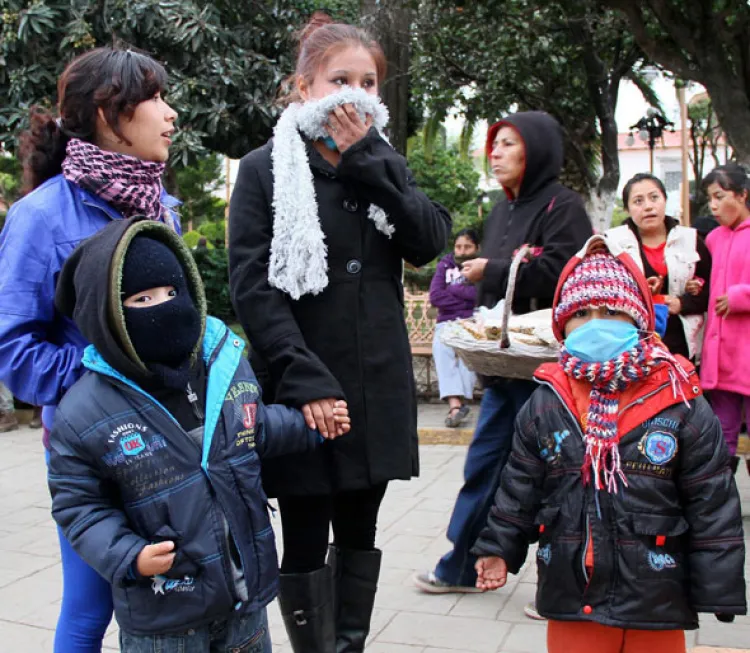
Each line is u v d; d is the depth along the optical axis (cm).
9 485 605
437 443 728
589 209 1662
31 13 828
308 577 254
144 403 204
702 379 475
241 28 934
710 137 2434
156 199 240
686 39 980
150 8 852
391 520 498
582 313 238
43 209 225
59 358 222
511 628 343
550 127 339
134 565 193
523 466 242
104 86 228
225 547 208
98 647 235
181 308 205
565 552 228
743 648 319
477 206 2492
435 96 1455
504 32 1310
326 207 250
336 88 251
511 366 314
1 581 411
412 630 343
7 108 861
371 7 853
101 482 203
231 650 216
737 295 453
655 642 230
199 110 873
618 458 223
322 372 236
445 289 755
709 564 219
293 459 247
